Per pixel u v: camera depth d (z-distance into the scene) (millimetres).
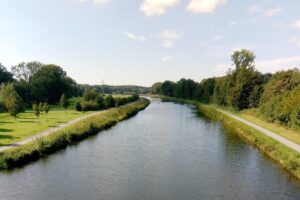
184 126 79438
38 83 140250
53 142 51844
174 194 32906
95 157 47000
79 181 36500
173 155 48406
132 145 55406
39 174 38781
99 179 37250
